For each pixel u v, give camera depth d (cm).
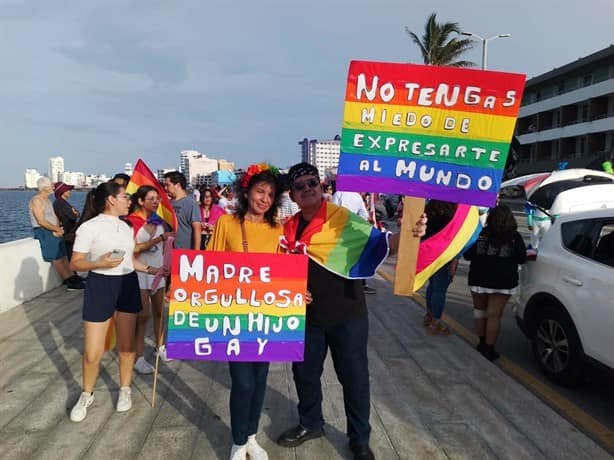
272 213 317
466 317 704
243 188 315
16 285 724
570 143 4459
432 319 593
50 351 522
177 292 308
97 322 365
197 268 308
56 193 845
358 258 309
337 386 439
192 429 357
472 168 297
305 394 332
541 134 4672
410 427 363
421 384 441
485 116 294
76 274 845
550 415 382
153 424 364
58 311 687
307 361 323
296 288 309
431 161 301
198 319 309
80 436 347
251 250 313
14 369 472
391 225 1908
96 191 375
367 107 303
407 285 298
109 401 402
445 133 299
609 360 397
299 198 313
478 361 500
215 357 307
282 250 318
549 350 475
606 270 415
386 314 682
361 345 313
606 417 405
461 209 373
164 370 472
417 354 520
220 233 321
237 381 303
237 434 302
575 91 4200
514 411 389
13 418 373
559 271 461
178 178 543
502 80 289
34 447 332
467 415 381
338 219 317
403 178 304
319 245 311
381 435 351
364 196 826
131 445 335
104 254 364
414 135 302
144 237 453
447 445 338
